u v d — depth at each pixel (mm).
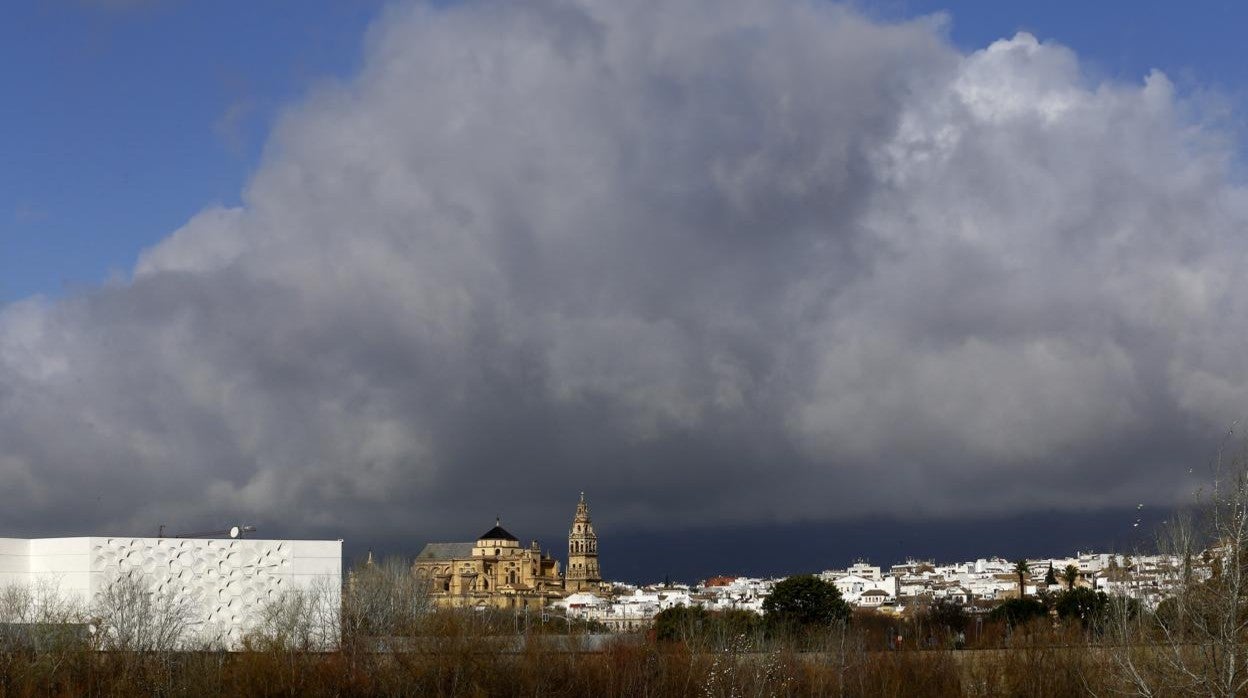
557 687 133750
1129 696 81375
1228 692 65812
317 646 140750
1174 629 72750
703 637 165250
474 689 127438
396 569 180875
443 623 154500
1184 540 71375
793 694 135125
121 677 120438
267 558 149000
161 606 139000
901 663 146125
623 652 143625
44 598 130500
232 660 128875
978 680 136750
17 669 117250
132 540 141625
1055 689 127500
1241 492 67125
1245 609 66688
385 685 127188
